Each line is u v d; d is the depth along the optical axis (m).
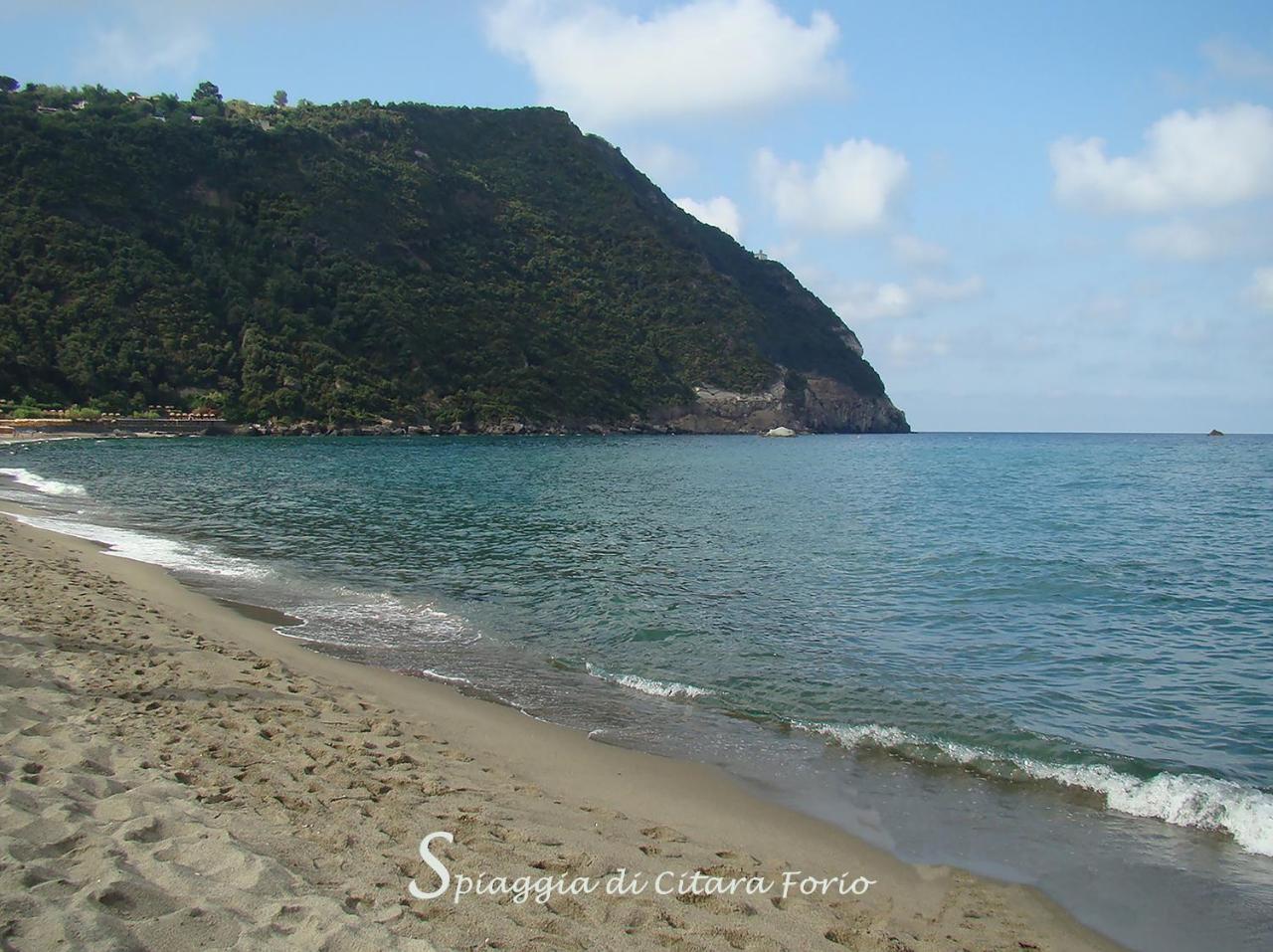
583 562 17.80
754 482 42.53
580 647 11.12
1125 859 5.74
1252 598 14.82
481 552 18.88
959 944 4.62
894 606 13.94
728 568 17.31
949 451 89.81
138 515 23.55
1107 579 16.48
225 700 7.38
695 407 131.75
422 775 6.23
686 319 148.12
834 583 15.84
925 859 5.68
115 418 70.12
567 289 137.12
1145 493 37.47
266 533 20.95
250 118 122.50
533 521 24.77
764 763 7.32
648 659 10.62
